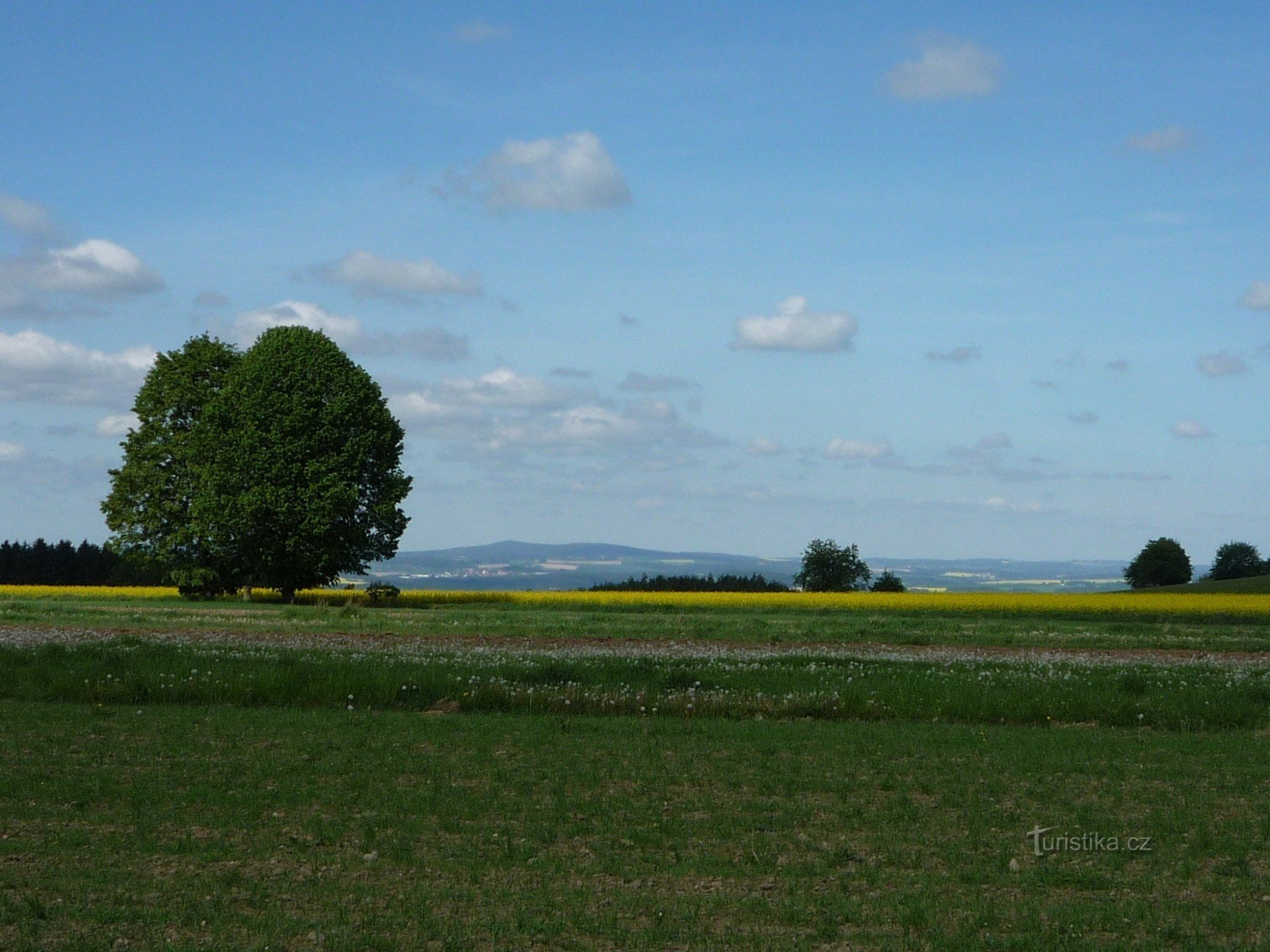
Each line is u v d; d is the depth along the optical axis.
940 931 9.59
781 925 9.68
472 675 24.94
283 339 67.94
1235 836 13.03
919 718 22.25
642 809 13.90
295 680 23.38
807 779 15.75
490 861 11.41
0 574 121.75
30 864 11.03
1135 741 19.64
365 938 9.06
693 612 59.72
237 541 65.50
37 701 22.53
